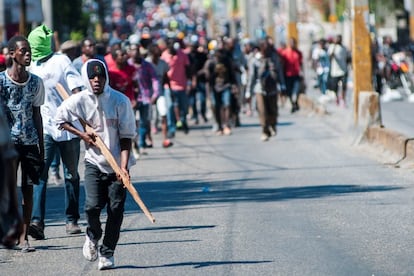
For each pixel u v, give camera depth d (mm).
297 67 62625
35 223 22828
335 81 65125
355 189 28984
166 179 33062
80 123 19562
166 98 47625
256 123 55281
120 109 19281
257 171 34375
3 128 12633
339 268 18891
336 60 64812
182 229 23547
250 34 108812
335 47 65000
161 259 20266
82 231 23906
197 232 23109
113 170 19156
